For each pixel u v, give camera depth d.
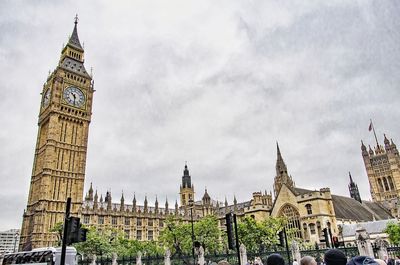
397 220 76.75
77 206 98.31
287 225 83.12
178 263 48.84
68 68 112.19
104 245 70.62
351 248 38.88
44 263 40.75
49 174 94.81
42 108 113.38
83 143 106.94
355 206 103.75
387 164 152.50
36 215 89.25
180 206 163.62
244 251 42.22
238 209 136.50
